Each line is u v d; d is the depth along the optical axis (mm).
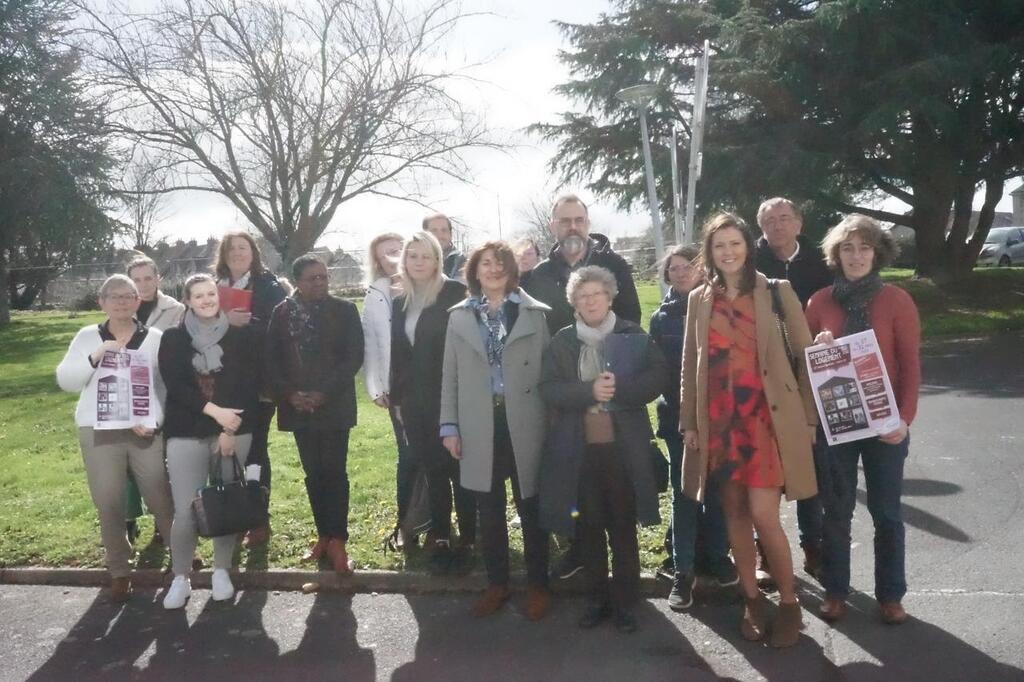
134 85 20641
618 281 5238
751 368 4250
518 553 5660
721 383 4273
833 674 3994
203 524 4918
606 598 4742
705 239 4328
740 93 19641
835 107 19328
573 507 4562
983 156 19125
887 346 4344
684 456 4465
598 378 4449
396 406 5773
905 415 4277
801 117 19625
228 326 5312
